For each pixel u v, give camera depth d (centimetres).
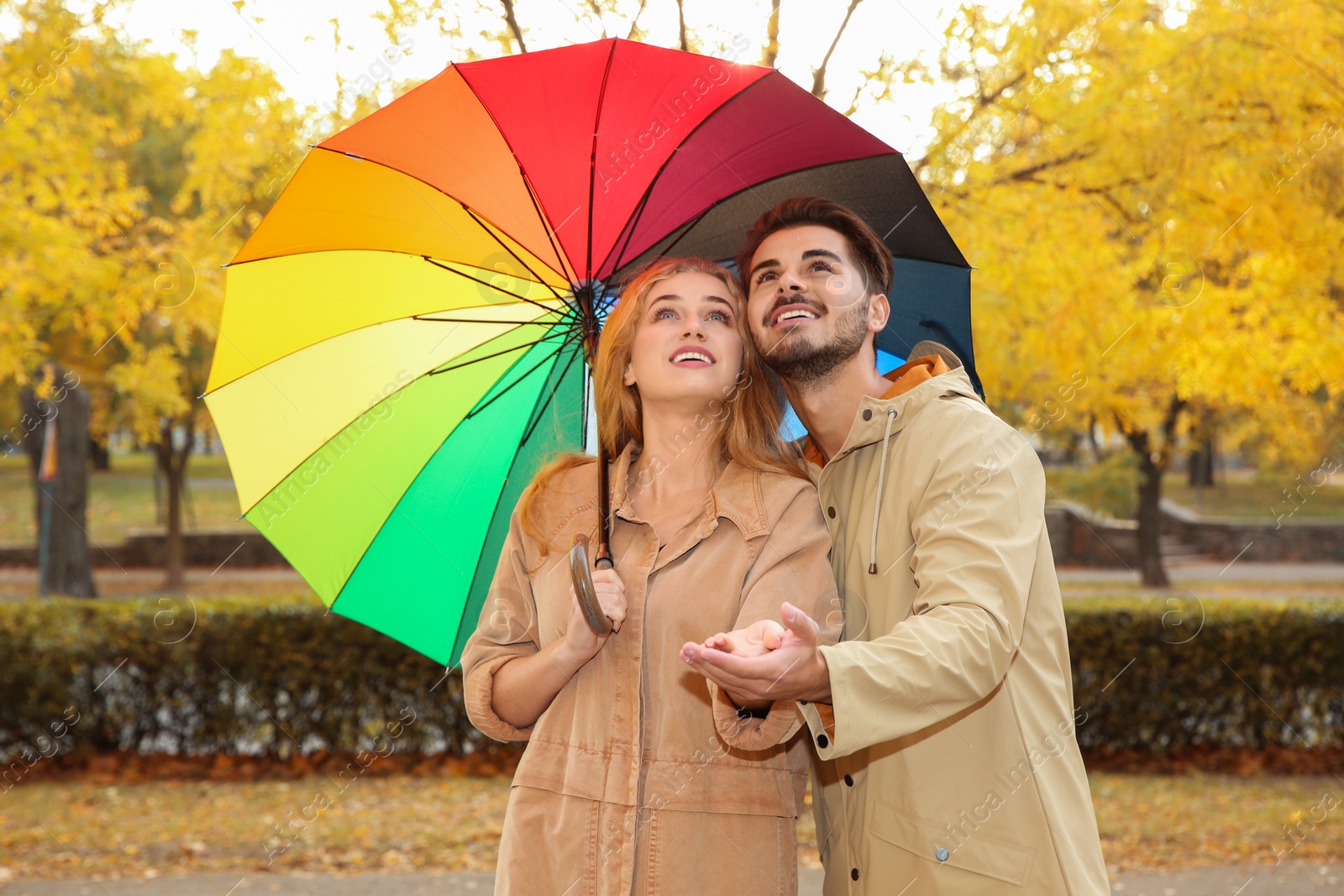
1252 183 577
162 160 1211
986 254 565
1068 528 2336
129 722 726
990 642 136
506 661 183
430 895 473
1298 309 642
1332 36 570
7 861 520
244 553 2116
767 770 167
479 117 186
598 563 175
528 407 221
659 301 182
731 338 182
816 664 125
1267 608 784
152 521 2278
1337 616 766
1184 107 554
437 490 214
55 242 731
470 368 214
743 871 162
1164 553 2470
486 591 221
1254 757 759
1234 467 3250
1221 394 926
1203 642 766
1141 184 584
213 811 612
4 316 795
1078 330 588
